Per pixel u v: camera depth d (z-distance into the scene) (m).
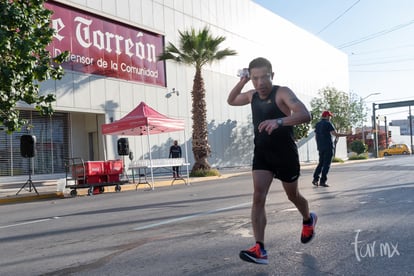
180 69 26.33
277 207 7.42
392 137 91.88
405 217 5.97
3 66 11.05
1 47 10.68
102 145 21.22
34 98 12.62
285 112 3.88
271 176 3.91
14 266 4.44
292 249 4.48
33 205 11.70
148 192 13.68
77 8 20.06
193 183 17.91
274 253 4.36
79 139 21.50
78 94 19.80
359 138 64.62
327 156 10.88
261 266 3.94
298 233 5.23
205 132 21.72
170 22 25.92
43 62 12.09
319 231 5.29
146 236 5.62
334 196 8.67
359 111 41.91
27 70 11.40
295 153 3.94
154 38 24.61
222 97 30.64
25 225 7.41
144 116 15.02
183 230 5.89
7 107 12.05
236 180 17.78
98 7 21.11
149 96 23.81
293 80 41.50
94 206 9.99
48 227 6.98
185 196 11.02
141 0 23.80
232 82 31.86
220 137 30.14
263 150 3.88
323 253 4.29
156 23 24.78
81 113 21.34
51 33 12.02
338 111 40.34
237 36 33.00
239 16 33.41
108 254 4.73
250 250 3.75
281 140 3.84
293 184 4.03
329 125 10.88
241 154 32.31
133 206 9.34
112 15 21.83
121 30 22.42
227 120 31.05
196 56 21.20
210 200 9.52
